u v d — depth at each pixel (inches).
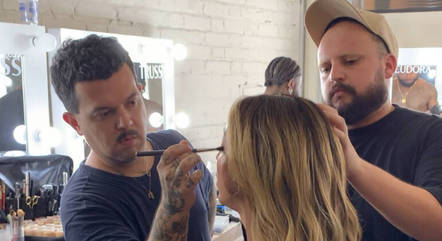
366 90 37.6
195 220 40.7
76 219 35.1
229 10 98.9
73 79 34.2
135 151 36.6
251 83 106.5
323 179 26.5
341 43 37.6
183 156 30.3
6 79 62.4
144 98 80.7
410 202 27.9
